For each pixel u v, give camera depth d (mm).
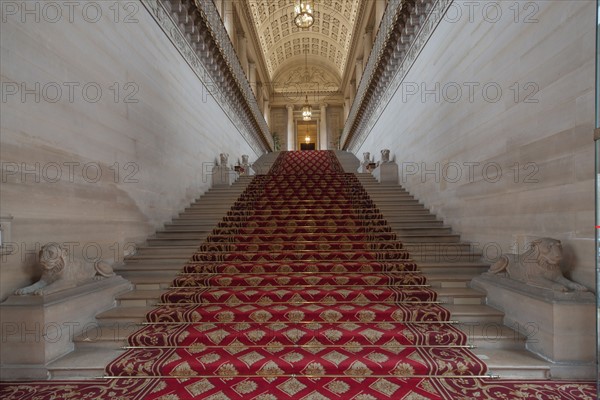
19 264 2695
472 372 2477
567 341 2480
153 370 2506
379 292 3490
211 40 7352
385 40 7941
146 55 4949
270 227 5375
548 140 2959
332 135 21188
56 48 3127
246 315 3143
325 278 3828
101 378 2480
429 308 3223
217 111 8664
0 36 2539
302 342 2814
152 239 4875
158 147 5297
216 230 5246
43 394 2283
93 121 3676
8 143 2594
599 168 2057
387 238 4961
